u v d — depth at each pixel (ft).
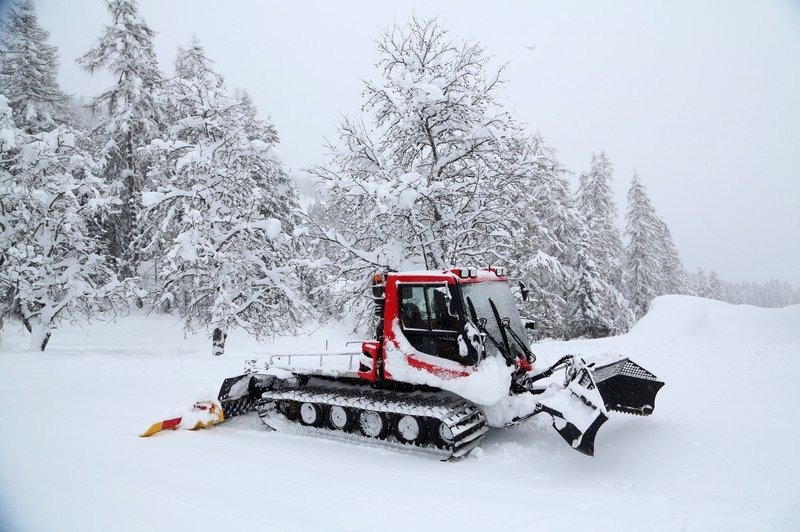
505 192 43.55
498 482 17.51
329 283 43.16
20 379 37.99
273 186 69.97
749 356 34.76
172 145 53.62
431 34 43.80
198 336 83.41
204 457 20.33
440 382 20.89
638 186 115.96
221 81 58.70
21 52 90.38
